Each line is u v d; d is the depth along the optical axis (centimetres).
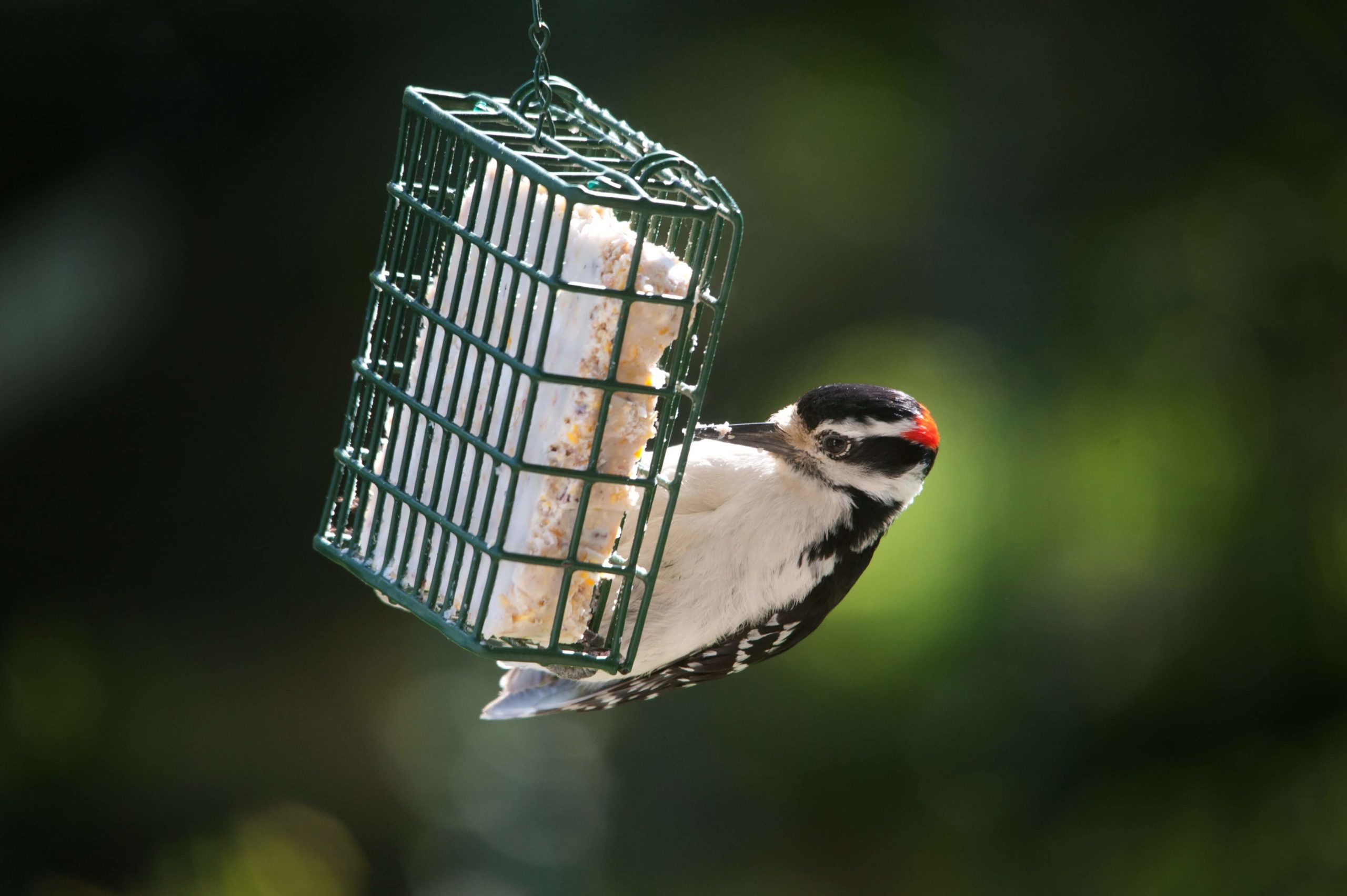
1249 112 1255
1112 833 1169
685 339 645
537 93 712
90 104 1242
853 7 1266
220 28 1219
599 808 1305
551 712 1066
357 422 741
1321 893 1132
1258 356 1209
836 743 1186
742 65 1259
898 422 844
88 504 1262
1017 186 1272
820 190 1266
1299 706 1163
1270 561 1166
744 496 834
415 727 1337
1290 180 1242
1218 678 1166
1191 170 1259
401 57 1218
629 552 693
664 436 673
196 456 1262
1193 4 1255
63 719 1273
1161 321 1226
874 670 1150
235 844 1283
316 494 1277
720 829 1248
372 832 1326
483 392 670
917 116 1275
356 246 1228
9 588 1267
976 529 1138
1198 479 1177
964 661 1142
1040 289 1246
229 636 1296
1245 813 1158
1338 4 1245
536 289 639
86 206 1228
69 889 1252
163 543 1277
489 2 1222
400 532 714
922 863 1193
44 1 1205
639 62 1240
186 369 1241
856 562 872
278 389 1256
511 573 655
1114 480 1173
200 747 1294
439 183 735
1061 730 1161
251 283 1234
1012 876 1173
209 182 1232
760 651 899
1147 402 1203
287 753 1314
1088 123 1272
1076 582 1159
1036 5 1270
